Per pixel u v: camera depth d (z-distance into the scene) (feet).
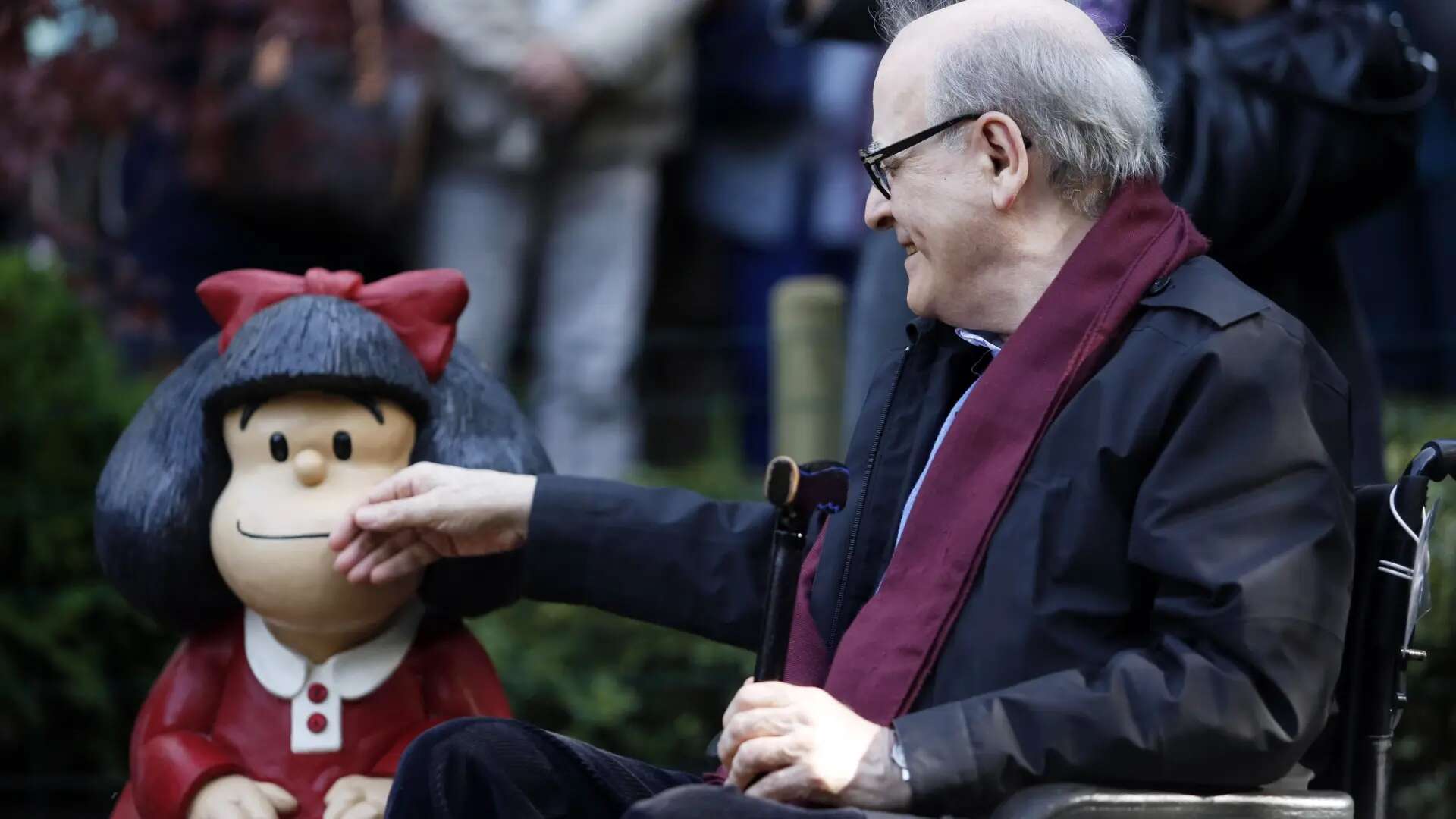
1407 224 71.77
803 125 75.15
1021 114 29.78
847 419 47.85
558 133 69.87
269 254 68.90
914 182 30.32
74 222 63.62
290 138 64.90
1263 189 39.58
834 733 27.12
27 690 53.26
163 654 55.16
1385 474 41.93
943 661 28.63
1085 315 29.40
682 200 76.69
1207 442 27.94
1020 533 28.63
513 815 29.86
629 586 33.63
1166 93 39.78
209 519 34.91
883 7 33.32
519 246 70.23
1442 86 69.77
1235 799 26.94
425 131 67.10
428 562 34.32
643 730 54.44
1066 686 27.25
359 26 65.05
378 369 34.14
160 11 61.98
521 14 68.03
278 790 34.50
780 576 29.04
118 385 58.44
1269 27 40.57
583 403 71.10
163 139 68.80
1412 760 47.73
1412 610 29.27
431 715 35.88
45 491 54.85
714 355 78.02
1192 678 26.86
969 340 31.22
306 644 35.09
